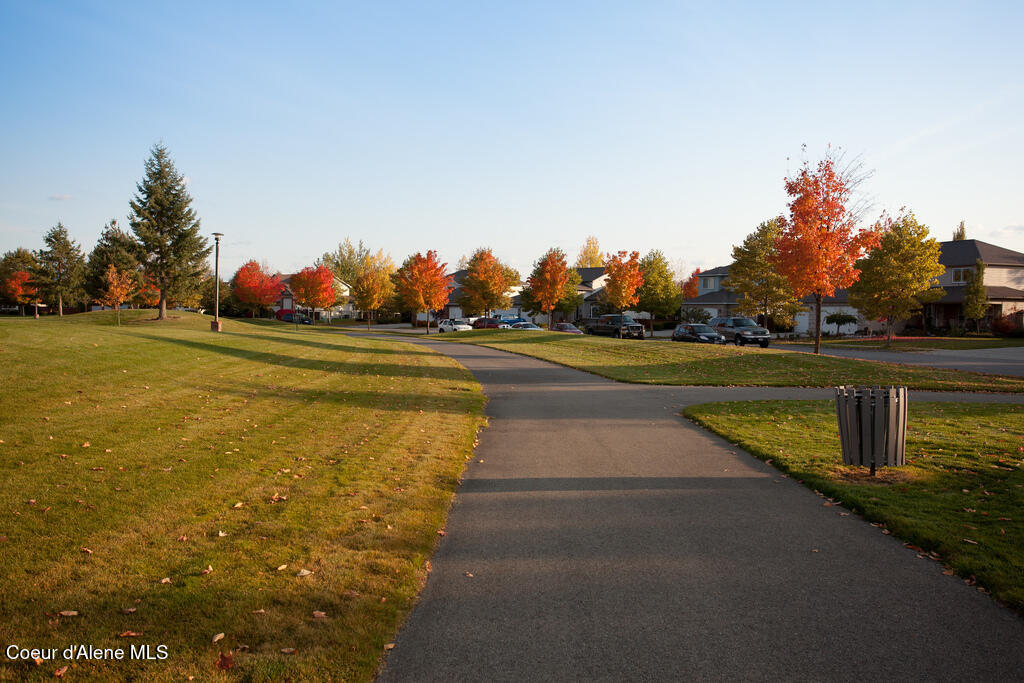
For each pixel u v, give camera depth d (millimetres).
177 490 6430
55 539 4988
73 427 8789
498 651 3684
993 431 10289
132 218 40625
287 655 3521
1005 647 3723
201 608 4012
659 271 60312
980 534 5445
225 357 19703
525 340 38094
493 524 6023
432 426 11078
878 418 7246
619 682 3365
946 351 32188
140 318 42344
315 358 23016
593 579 4727
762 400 14883
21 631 3637
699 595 4449
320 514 5969
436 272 54906
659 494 7039
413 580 4594
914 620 4062
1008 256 46844
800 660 3584
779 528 5883
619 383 18703
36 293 51812
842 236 26625
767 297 45219
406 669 3484
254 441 9047
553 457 8969
